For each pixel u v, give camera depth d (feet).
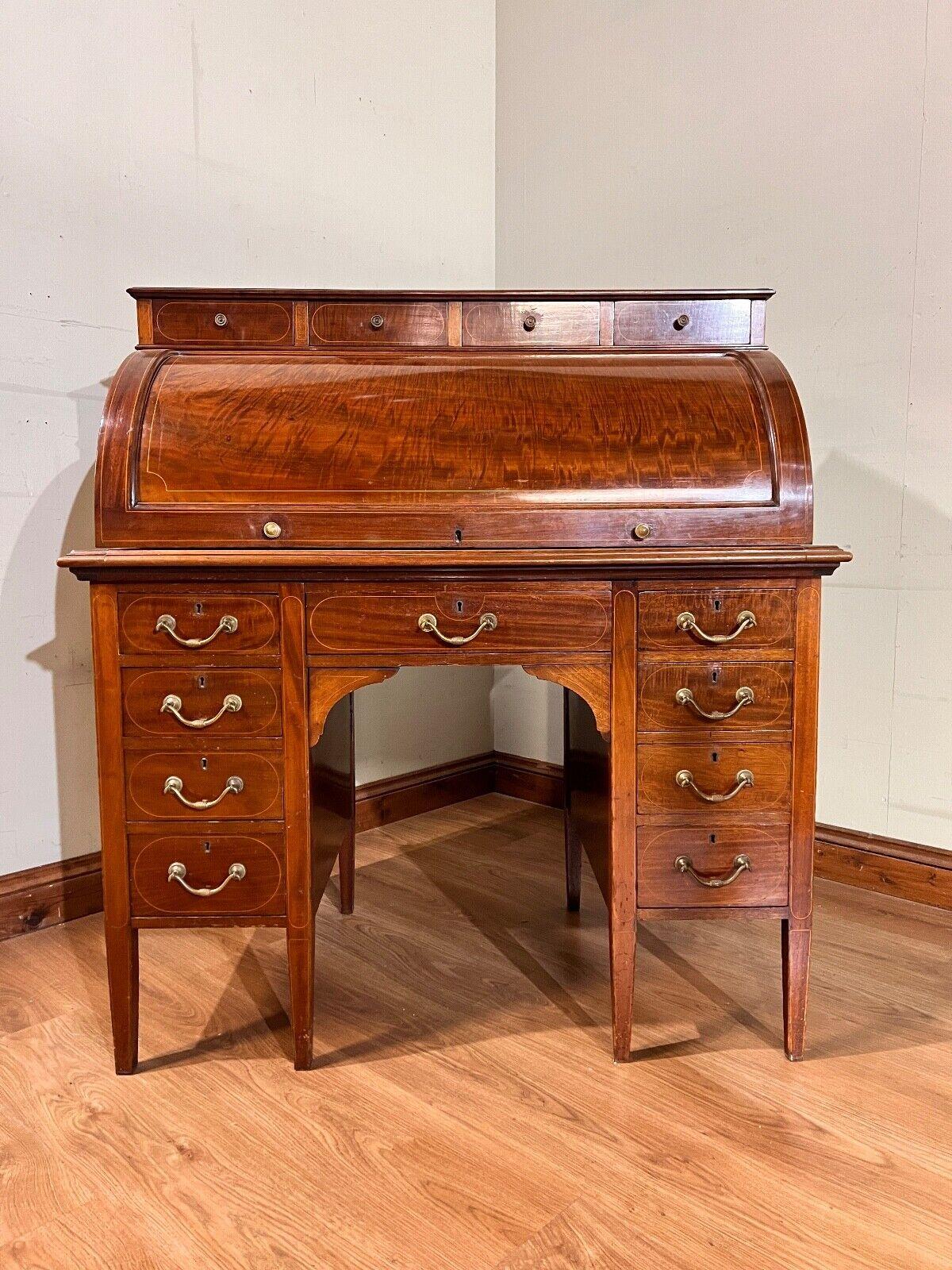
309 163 8.36
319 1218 4.04
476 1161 4.39
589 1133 4.59
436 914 7.23
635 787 5.08
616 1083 5.01
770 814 5.11
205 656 4.93
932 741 7.25
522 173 9.86
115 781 4.99
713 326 5.99
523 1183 4.25
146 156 7.27
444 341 5.98
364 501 4.93
